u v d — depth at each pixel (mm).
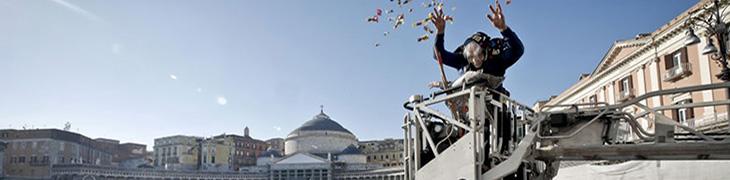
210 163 152750
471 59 6801
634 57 39781
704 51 17453
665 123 6488
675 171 14906
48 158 112000
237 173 144875
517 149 6141
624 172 16234
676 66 34469
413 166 7199
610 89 44375
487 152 6383
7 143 113438
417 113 7031
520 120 7414
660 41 35969
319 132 154000
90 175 116188
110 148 144250
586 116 6969
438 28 7098
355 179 140625
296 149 153375
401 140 159250
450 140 6832
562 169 18422
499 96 6762
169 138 152750
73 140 120500
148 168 131875
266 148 177125
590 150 6566
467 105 6742
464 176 6125
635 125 6855
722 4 27141
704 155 6301
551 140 6816
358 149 151750
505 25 6809
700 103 6262
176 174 136625
